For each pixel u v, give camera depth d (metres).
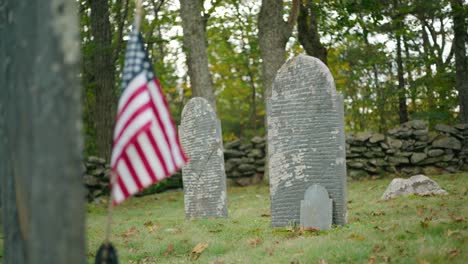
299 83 8.72
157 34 26.00
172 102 30.06
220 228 9.06
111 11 20.69
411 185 11.61
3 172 3.02
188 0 17.41
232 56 28.12
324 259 5.99
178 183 18.95
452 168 16.97
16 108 2.74
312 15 19.73
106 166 17.55
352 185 15.93
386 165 17.31
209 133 11.05
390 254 5.87
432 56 23.02
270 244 7.23
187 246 7.67
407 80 24.38
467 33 19.97
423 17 20.41
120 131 3.56
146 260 7.17
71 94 2.40
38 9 2.47
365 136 17.47
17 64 2.73
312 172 8.62
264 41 17.77
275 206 8.87
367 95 24.61
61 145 2.38
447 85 22.56
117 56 19.69
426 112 22.84
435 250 5.69
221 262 6.44
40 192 2.39
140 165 3.72
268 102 8.98
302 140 8.69
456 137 17.17
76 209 2.39
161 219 11.23
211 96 17.48
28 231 2.53
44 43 2.43
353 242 6.61
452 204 9.52
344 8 19.36
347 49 24.33
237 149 19.27
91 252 7.68
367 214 9.48
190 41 17.44
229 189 18.05
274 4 17.62
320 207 8.28
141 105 3.55
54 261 2.37
